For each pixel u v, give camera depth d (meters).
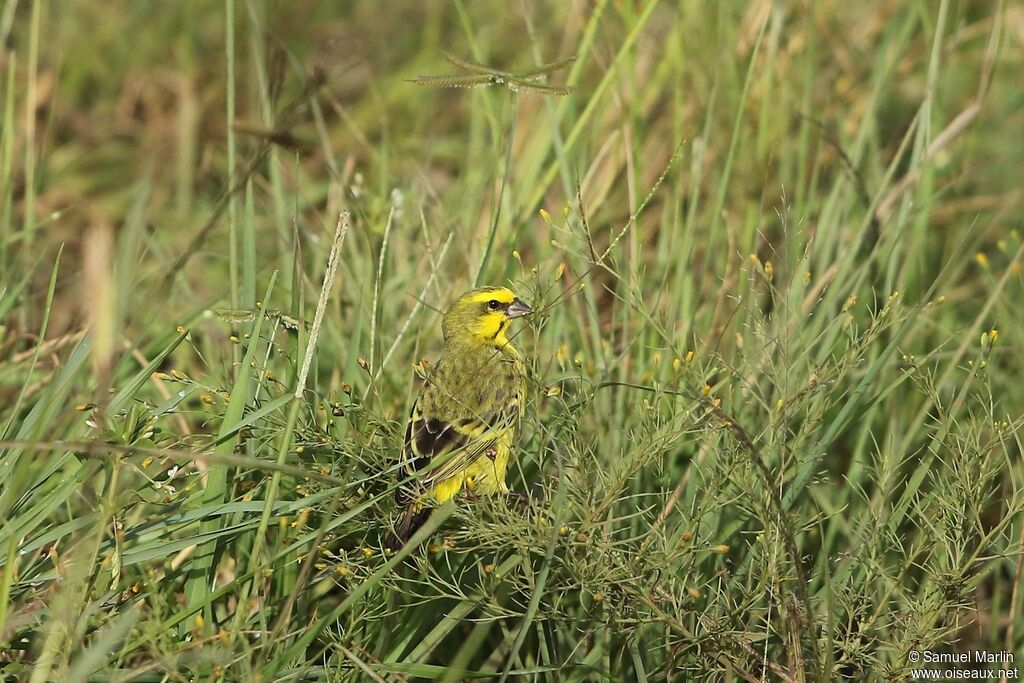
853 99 16.31
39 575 8.95
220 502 9.27
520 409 10.24
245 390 9.31
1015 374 12.92
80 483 8.84
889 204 13.33
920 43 16.86
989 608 11.40
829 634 8.49
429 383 10.23
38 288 14.41
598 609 9.46
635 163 13.41
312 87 12.63
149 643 8.29
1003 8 13.80
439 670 8.59
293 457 9.85
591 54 16.30
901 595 9.34
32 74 13.60
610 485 8.90
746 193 13.86
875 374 10.20
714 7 15.50
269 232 15.18
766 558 9.05
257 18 14.02
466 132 17.98
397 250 13.13
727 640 8.94
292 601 8.32
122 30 19.17
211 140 17.92
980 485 9.18
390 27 19.56
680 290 12.08
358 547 9.38
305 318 11.38
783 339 10.51
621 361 11.54
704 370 10.49
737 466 9.19
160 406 10.06
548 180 12.86
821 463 11.55
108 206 16.78
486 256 11.20
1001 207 14.81
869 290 12.55
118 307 7.82
